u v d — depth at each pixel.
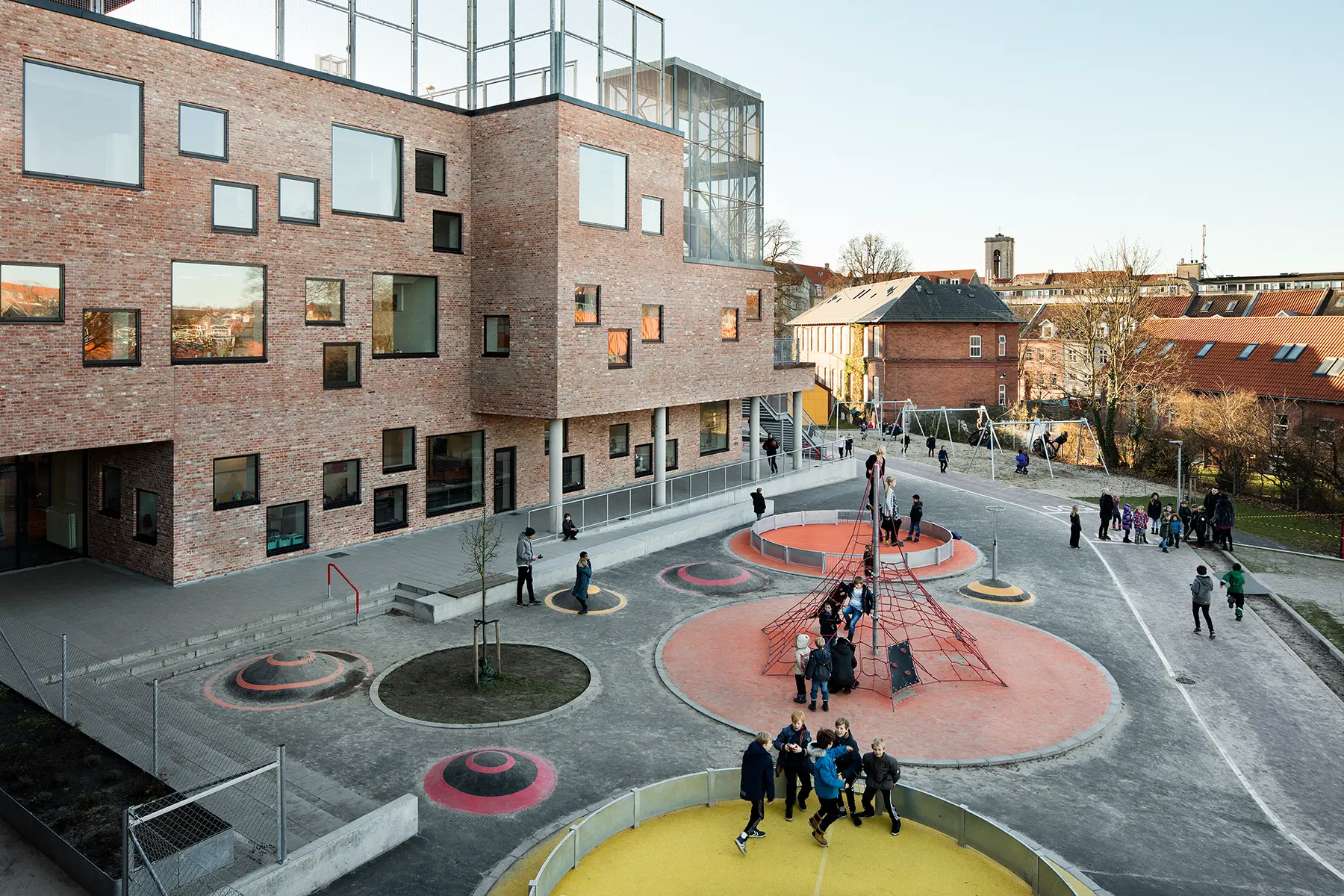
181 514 20.89
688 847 11.91
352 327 24.39
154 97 19.75
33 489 23.20
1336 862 12.17
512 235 26.70
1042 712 16.73
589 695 16.91
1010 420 62.75
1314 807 13.66
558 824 12.33
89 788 11.85
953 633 20.91
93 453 22.59
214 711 15.48
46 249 18.19
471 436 28.50
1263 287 121.19
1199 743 15.77
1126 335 53.31
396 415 25.77
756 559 27.53
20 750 12.81
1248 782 14.41
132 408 19.73
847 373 76.06
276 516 23.14
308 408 23.42
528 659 18.62
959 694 17.53
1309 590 25.97
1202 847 12.43
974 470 47.53
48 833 10.84
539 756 14.38
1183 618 22.83
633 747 14.88
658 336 30.20
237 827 11.12
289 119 22.50
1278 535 34.22
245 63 21.47
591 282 26.97
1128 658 19.88
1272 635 21.75
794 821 12.75
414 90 26.28
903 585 24.94
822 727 15.55
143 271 19.77
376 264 24.91
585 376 27.05
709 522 30.62
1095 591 25.16
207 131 20.88
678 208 30.48
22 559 22.58
